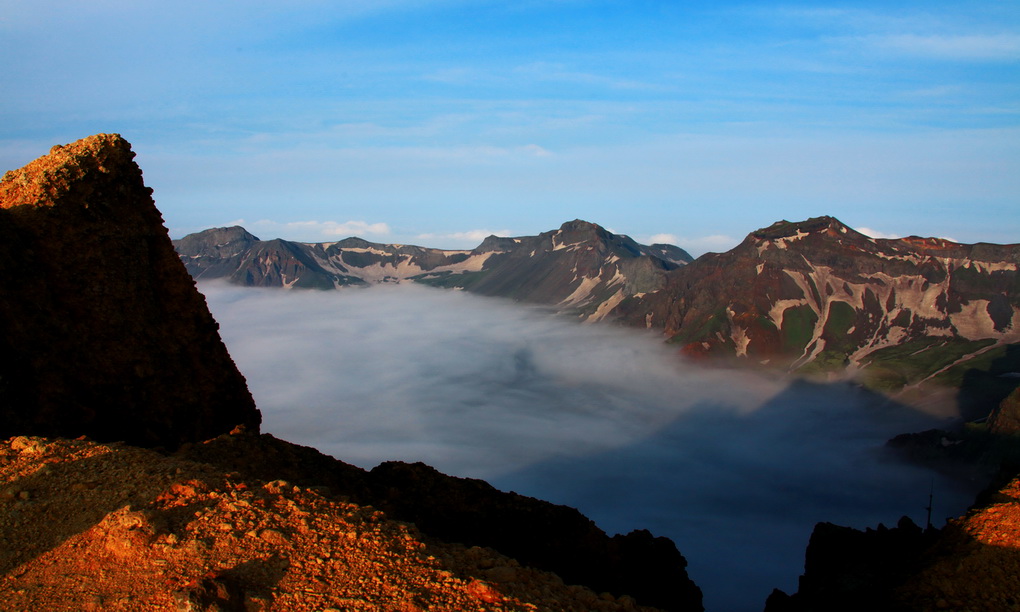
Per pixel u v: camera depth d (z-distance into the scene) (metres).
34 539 11.33
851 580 20.95
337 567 11.05
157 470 13.49
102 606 9.77
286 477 19.20
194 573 10.52
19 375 17.67
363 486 20.94
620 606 12.14
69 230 20.44
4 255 18.58
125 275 21.47
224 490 13.04
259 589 10.34
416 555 11.74
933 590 16.17
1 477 12.98
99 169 21.62
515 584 11.55
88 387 19.42
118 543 10.98
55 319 19.19
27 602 9.91
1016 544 15.95
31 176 21.20
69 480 12.97
